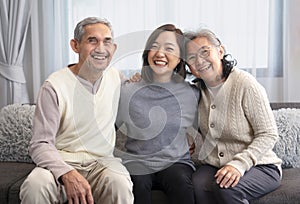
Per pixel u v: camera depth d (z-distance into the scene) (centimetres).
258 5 283
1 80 300
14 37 295
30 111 252
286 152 232
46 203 172
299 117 238
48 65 303
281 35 287
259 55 288
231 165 188
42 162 177
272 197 189
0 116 256
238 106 198
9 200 194
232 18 285
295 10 282
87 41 187
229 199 180
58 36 298
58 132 192
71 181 171
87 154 190
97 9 295
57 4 296
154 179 196
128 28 292
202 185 188
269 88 288
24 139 245
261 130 196
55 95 186
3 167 232
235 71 204
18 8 294
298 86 286
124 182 178
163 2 289
